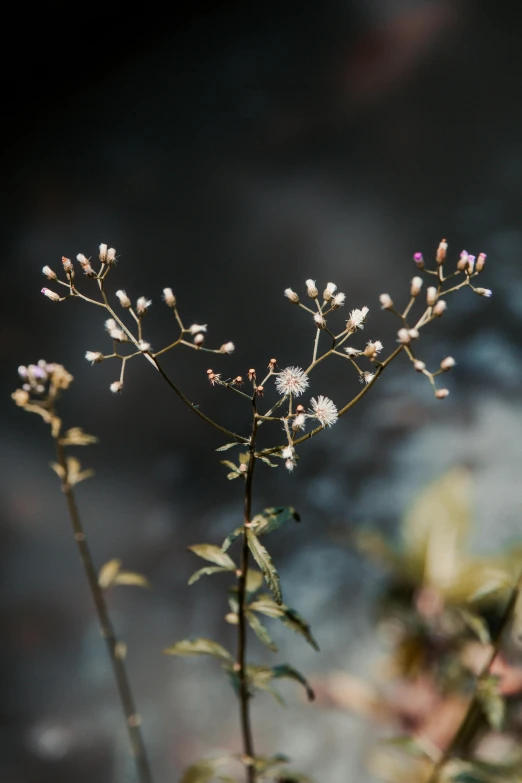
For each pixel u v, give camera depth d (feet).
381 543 3.68
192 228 8.93
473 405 6.36
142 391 6.61
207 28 12.30
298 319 7.46
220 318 7.53
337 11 12.39
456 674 3.30
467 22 12.03
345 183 9.75
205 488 5.80
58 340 7.06
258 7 12.62
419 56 11.62
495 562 3.42
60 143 10.20
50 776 3.85
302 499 5.67
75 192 9.41
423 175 9.75
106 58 11.73
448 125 10.59
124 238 8.65
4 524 5.33
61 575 5.02
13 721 4.11
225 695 4.26
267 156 10.24
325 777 3.77
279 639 4.62
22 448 5.98
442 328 7.26
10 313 7.33
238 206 9.29
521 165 9.80
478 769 2.41
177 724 4.11
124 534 5.39
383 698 3.56
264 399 6.45
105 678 4.40
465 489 3.69
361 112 10.86
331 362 6.88
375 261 8.29
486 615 3.34
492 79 11.20
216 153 10.23
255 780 2.28
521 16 12.00
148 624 4.75
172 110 10.89
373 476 5.81
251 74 11.50
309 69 11.54
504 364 6.79
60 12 12.02
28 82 11.20
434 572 3.48
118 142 10.31
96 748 3.99
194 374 6.82
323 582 5.02
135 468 5.95
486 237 8.61
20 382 6.59
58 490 5.67
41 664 4.47
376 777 3.71
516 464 5.69
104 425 6.27
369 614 4.72
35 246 8.38
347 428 6.25
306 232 8.81
